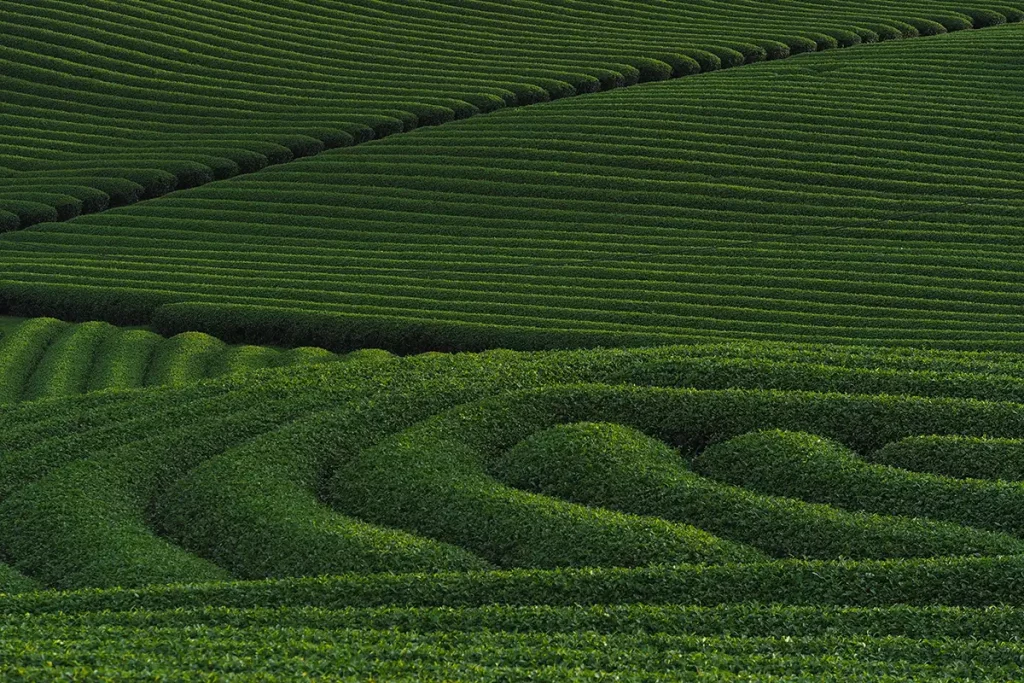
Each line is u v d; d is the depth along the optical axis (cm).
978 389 3053
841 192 6222
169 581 2434
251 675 1808
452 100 7631
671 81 7988
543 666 1902
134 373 4541
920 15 9138
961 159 6481
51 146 7388
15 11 8681
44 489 2831
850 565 2248
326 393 3256
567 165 6669
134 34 8562
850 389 3103
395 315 4944
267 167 7081
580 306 5028
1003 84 7400
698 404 2997
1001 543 2344
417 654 1952
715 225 6012
